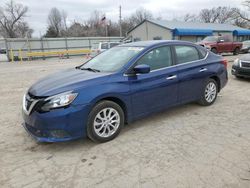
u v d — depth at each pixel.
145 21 34.19
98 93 3.54
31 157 3.36
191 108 5.29
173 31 29.53
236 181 2.70
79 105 3.38
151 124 4.43
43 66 16.70
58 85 3.51
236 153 3.31
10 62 22.97
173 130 4.14
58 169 3.05
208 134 3.95
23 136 4.05
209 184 2.66
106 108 3.67
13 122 4.72
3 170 3.05
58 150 3.55
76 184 2.74
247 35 36.56
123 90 3.80
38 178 2.87
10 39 25.45
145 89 4.08
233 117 4.70
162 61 4.40
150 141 3.75
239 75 8.39
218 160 3.14
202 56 5.19
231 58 18.00
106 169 3.02
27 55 25.58
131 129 4.23
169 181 2.73
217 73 5.39
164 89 4.36
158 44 4.43
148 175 2.86
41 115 3.29
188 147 3.52
